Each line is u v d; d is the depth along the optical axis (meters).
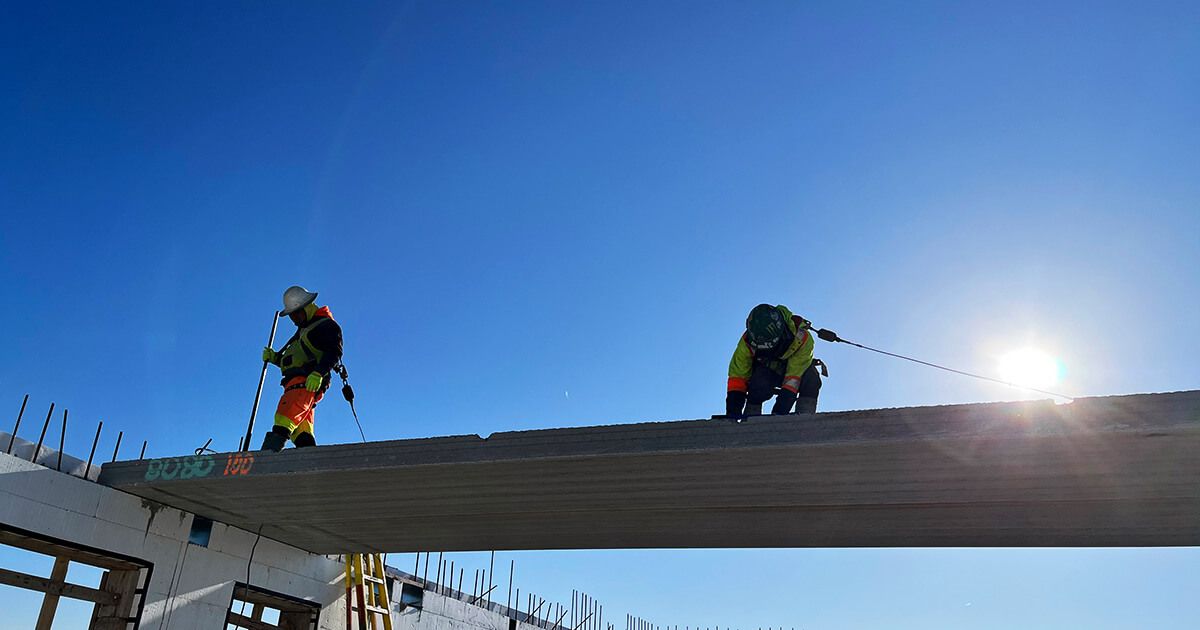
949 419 5.88
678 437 6.54
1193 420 5.35
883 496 7.32
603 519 8.77
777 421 6.33
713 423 6.49
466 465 7.24
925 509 7.58
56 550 8.68
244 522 9.93
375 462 7.50
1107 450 5.89
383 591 11.64
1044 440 5.75
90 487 8.59
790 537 8.95
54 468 8.42
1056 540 8.30
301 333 9.09
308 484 8.28
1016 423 5.70
